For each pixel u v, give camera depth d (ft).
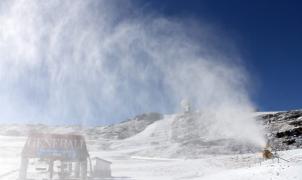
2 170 159.43
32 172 145.89
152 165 203.72
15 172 147.23
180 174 153.38
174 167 183.62
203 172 153.38
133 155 324.60
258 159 174.50
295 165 87.56
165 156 314.55
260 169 92.22
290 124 398.01
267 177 79.10
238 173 95.25
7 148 315.99
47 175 137.39
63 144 132.98
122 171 176.24
